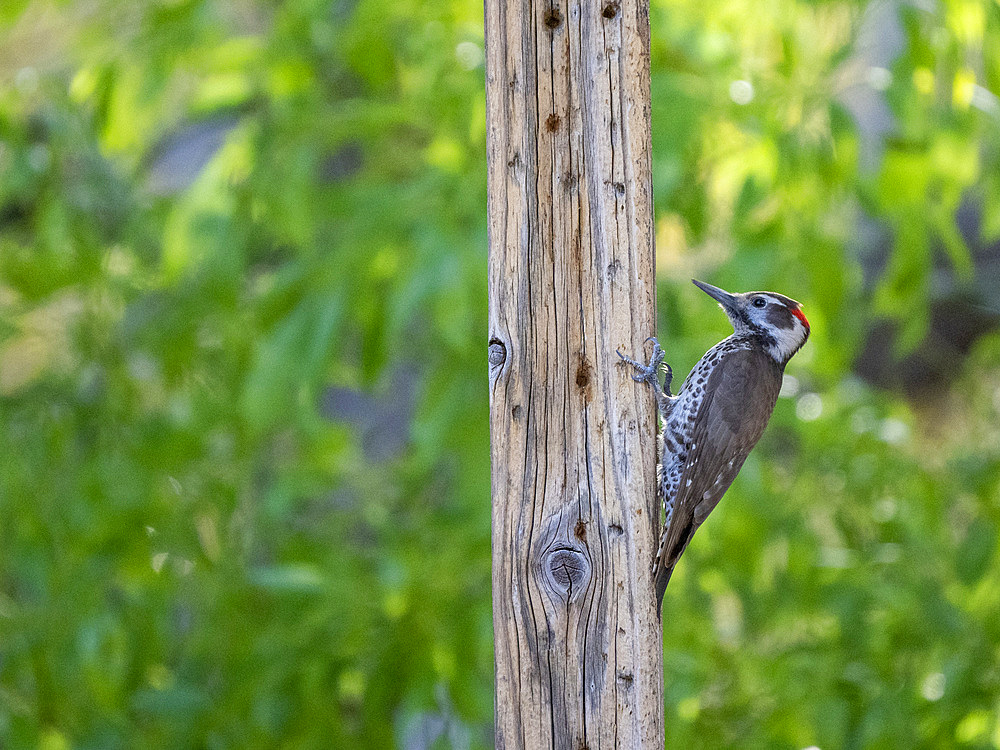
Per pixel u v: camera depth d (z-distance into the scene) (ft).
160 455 36.09
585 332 19.17
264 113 35.55
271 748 33.58
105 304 37.83
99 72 34.68
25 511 35.73
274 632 34.86
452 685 32.50
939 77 31.53
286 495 37.27
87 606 34.99
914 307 34.30
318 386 33.32
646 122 19.34
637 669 19.10
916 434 40.98
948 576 35.63
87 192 39.19
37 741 34.81
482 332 33.53
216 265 35.06
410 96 34.30
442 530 35.47
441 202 31.32
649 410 19.39
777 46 33.78
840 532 37.09
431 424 33.37
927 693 33.83
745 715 34.96
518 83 19.11
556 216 19.12
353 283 31.42
